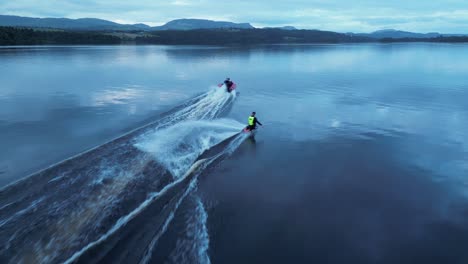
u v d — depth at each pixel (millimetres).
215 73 47875
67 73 44375
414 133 19297
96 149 13375
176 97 28828
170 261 7914
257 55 85562
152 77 42375
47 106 24516
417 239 9367
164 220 9289
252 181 12719
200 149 15031
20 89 31750
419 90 34312
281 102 28109
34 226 7965
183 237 8812
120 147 13648
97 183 10297
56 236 7711
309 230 9688
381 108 25875
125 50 103688
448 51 109125
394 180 13133
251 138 18031
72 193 9609
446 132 19547
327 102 28203
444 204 11328
